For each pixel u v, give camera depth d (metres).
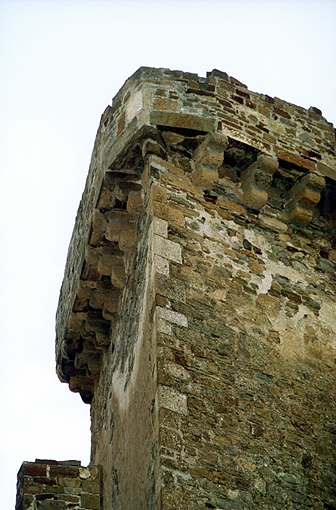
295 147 11.30
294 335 10.17
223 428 9.02
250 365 9.64
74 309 11.73
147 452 9.02
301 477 9.14
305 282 10.71
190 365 9.26
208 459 8.74
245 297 10.13
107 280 11.42
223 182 10.92
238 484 8.75
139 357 9.90
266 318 10.12
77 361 12.22
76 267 11.81
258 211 10.98
